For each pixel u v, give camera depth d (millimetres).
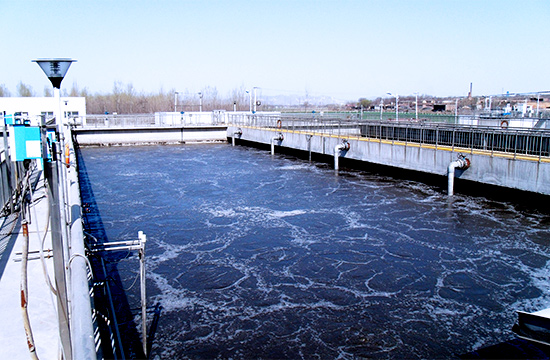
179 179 30578
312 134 37531
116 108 96438
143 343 10336
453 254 16422
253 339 11328
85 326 3611
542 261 15703
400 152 28344
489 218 20531
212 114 57219
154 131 52000
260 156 42312
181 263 15852
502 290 13695
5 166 11836
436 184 27688
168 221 20734
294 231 19172
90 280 9328
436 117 42344
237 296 13477
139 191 26859
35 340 5918
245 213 21969
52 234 5016
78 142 49406
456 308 12703
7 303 6816
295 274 14945
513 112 40719
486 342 11125
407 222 20188
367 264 15664
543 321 7992
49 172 4930
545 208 21344
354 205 23219
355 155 32344
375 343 11141
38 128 5352
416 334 11492
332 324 11961
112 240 18219
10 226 10383
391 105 107688
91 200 24734
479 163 23234
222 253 16781
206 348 10938
